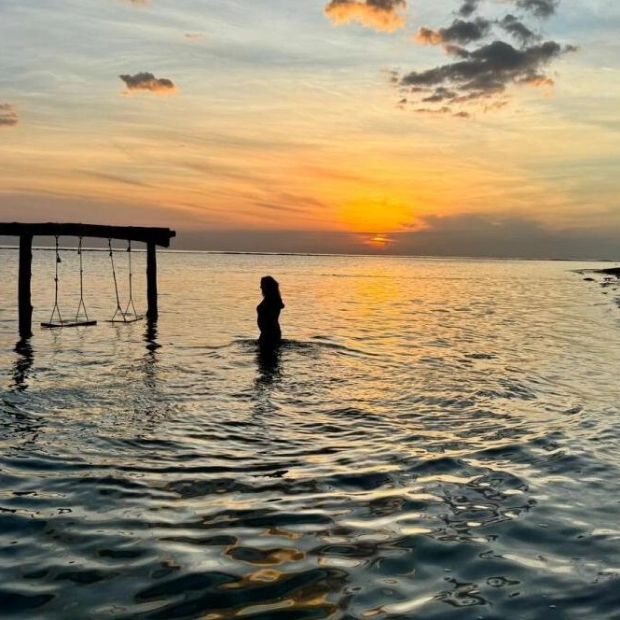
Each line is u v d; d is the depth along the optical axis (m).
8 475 6.47
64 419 8.73
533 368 13.59
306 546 4.90
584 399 10.47
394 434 8.25
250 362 13.74
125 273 66.38
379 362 14.09
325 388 11.15
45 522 5.32
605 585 4.27
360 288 50.62
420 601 4.06
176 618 3.83
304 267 126.44
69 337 17.61
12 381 11.33
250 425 8.62
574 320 25.34
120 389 10.78
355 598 4.10
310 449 7.55
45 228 19.16
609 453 7.38
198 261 148.62
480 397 10.53
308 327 21.14
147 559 4.64
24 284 18.44
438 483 6.37
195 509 5.65
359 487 6.26
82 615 3.85
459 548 4.88
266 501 5.86
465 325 22.89
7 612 3.88
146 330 19.39
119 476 6.49
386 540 5.03
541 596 4.12
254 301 31.62
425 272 109.62
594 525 5.32
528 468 6.84
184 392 10.62
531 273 106.81
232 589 4.21
